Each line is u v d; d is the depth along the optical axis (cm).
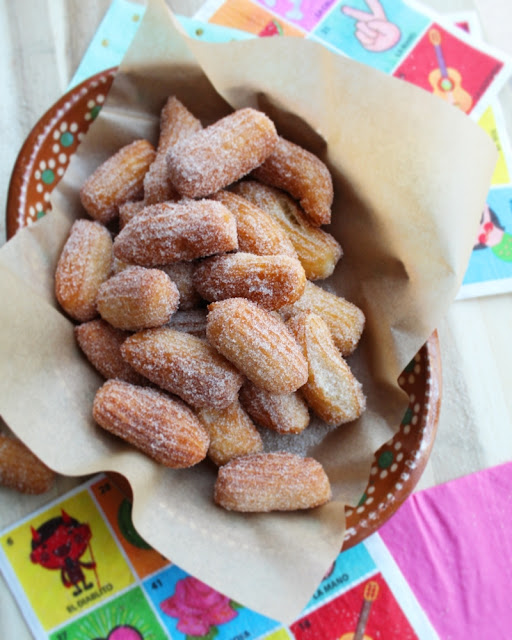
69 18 44
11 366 36
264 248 39
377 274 40
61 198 40
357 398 39
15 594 40
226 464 38
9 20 44
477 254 44
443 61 46
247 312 37
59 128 40
